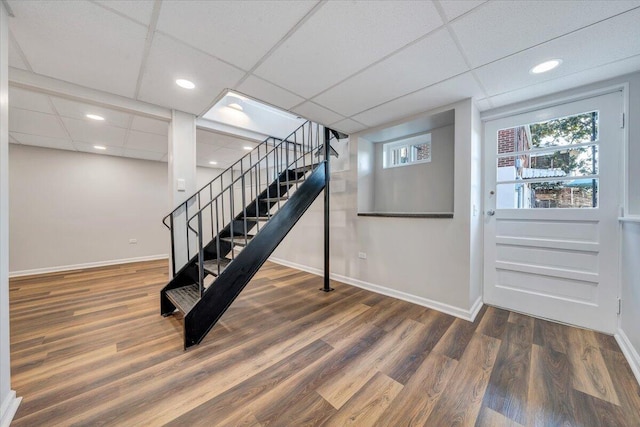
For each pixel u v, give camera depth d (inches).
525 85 85.1
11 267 162.6
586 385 60.2
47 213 174.1
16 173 164.2
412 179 131.7
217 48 66.2
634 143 77.2
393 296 121.0
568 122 90.6
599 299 84.7
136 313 103.6
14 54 68.5
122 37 61.8
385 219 124.7
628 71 76.4
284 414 53.0
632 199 77.4
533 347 76.3
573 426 49.6
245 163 221.3
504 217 104.0
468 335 84.1
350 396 58.0
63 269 178.9
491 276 107.2
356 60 71.0
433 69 75.5
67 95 85.7
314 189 121.6
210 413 53.1
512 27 57.5
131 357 72.5
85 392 58.4
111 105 94.5
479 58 69.8
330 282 146.1
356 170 137.9
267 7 52.3
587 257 86.9
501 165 104.7
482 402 55.9
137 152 188.2
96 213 193.0
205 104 103.2
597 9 51.7
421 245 110.9
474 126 98.7
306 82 83.5
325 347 78.0
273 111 157.8
